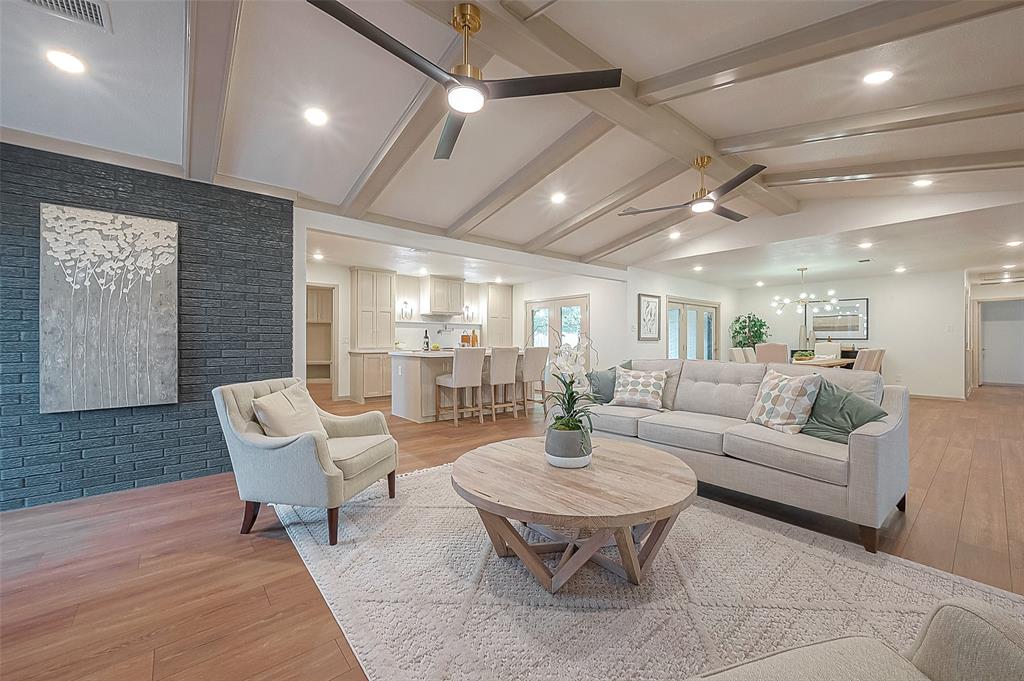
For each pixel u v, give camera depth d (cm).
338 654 147
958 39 215
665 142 330
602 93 268
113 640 154
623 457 228
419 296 834
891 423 233
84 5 191
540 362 633
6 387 272
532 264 598
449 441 447
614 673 137
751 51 238
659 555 209
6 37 206
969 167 337
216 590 184
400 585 186
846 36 211
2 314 270
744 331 945
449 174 386
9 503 272
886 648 87
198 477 337
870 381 261
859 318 834
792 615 164
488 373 611
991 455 380
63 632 158
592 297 773
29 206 278
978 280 833
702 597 176
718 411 327
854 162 375
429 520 253
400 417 586
